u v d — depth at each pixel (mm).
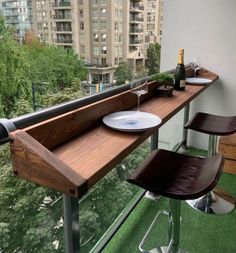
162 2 3021
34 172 865
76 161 978
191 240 1869
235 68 2949
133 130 1234
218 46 2957
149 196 2309
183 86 2270
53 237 1365
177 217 1522
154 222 2035
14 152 887
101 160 989
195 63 3088
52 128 1062
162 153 1589
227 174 2715
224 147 2664
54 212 1335
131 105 1684
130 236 1896
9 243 1214
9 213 1185
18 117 996
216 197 2254
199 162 1499
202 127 2100
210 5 2873
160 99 1951
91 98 1383
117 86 1668
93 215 1678
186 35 3055
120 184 1957
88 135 1219
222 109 3133
